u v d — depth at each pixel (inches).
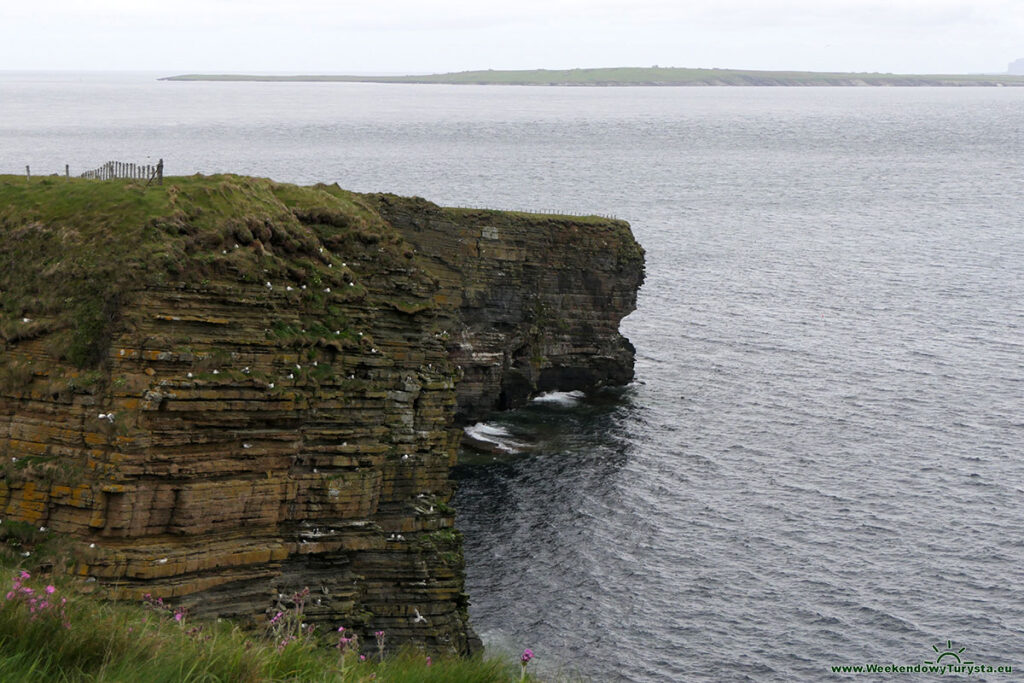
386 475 1711.4
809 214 7411.4
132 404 1470.2
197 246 1584.6
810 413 3304.6
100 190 1662.2
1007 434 3093.0
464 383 3284.9
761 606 2194.9
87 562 1430.9
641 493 2728.8
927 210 7623.0
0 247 1627.7
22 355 1539.1
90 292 1523.1
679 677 1963.6
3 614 858.1
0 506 1489.9
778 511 2605.8
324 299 1681.8
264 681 896.9
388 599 1696.6
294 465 1596.9
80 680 823.7
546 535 2497.5
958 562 2351.1
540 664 1975.9
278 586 1569.9
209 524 1508.4
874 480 2775.6
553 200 7726.4
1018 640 2071.9
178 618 1032.2
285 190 1841.8
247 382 1540.4
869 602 2199.8
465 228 3265.3
